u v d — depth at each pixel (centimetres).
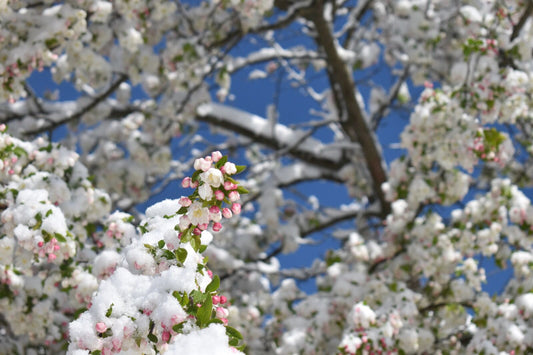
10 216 322
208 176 205
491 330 471
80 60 510
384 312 507
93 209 402
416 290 627
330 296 614
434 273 586
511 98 507
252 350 648
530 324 470
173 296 213
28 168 378
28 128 718
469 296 575
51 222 316
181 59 627
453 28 751
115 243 371
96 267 333
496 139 503
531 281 524
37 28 429
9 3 433
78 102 756
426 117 521
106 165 810
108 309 216
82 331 214
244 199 891
